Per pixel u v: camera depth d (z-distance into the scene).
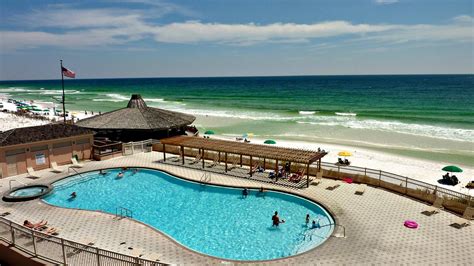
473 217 19.45
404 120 64.06
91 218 19.81
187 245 18.00
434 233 17.89
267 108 90.06
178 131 43.69
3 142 27.30
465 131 52.03
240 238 18.72
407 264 14.97
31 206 21.77
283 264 15.06
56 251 14.96
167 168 30.55
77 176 28.53
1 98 131.88
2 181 26.64
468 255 15.68
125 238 17.36
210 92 162.88
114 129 38.03
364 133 52.00
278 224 20.17
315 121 64.88
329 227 19.31
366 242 16.94
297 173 27.88
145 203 23.84
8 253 15.41
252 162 30.98
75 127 32.81
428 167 33.41
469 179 29.38
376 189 24.80
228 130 56.41
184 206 23.28
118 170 30.59
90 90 199.25
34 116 63.03
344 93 137.75
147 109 42.66
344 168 27.45
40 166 29.58
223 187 26.05
